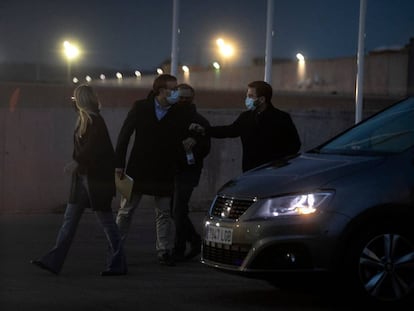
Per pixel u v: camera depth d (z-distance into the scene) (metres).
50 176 18.17
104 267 12.21
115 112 18.83
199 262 12.84
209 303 9.88
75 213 11.60
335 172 9.39
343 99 61.69
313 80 82.62
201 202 19.44
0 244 14.19
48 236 15.10
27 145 18.00
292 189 9.30
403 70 67.88
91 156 11.32
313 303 9.95
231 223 9.59
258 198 9.43
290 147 12.12
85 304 9.72
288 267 9.15
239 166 19.77
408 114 10.63
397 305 9.24
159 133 12.21
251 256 9.30
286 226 9.16
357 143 10.53
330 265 9.08
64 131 18.25
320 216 9.10
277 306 9.77
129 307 9.59
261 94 12.05
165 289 10.69
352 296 9.28
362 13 23.31
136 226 16.72
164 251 12.43
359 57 23.36
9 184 17.91
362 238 9.15
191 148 12.57
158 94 12.26
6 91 50.47
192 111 12.52
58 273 11.53
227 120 19.44
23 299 9.93
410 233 9.27
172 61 23.83
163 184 12.31
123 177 11.97
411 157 9.46
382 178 9.27
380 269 9.21
